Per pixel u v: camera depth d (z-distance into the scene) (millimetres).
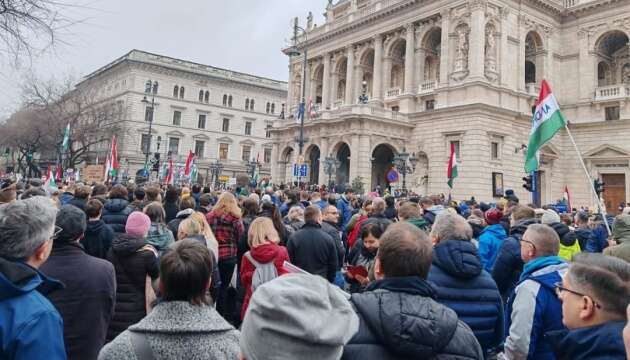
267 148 92812
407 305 3496
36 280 3445
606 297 3703
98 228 7945
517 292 5465
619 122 44906
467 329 3725
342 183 48812
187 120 83688
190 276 3619
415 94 50656
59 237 5375
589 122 47188
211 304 3857
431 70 53562
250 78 91625
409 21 51625
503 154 44531
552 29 50562
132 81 78625
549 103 12898
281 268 7613
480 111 42781
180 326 3426
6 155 80438
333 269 9023
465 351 3525
